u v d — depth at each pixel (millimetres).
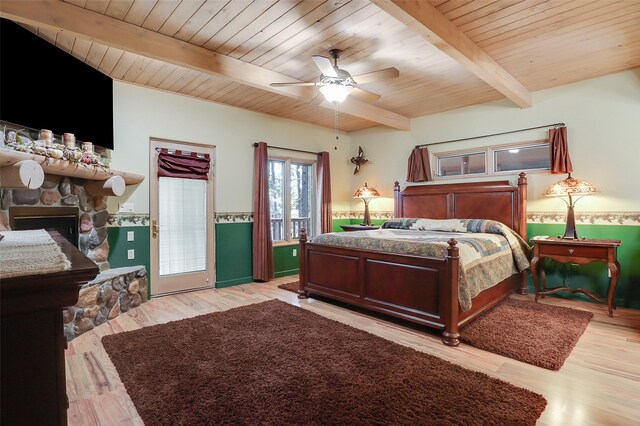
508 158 4699
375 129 6215
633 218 3736
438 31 2574
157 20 2680
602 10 2582
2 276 574
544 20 2715
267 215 5152
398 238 3537
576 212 4098
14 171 2240
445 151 5250
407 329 3119
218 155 4816
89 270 672
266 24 2748
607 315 3463
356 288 3557
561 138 4094
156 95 4234
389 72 2990
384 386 2109
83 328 3049
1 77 2498
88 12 2525
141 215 4148
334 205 6430
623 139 3785
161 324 3211
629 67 3689
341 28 2814
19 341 623
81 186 3436
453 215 4969
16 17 2246
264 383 2150
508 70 3703
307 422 1779
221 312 3549
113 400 2018
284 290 4613
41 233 1160
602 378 2242
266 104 4871
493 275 3426
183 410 1881
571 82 4094
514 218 4430
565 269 4168
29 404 634
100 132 3549
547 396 2033
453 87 4219
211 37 2955
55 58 2990
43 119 2855
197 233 4664
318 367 2350
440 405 1913
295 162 5902
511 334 2906
